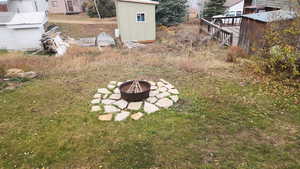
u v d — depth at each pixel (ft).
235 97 16.56
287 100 15.83
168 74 22.45
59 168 9.82
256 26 27.17
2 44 44.45
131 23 45.68
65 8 88.12
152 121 13.42
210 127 12.66
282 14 23.80
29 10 62.80
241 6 68.69
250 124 12.89
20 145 11.35
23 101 16.35
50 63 26.71
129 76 21.89
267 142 11.27
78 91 18.19
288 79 19.21
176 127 12.73
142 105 15.51
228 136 11.82
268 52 21.48
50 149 11.03
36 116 14.20
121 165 9.93
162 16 58.34
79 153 10.74
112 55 30.99
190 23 65.41
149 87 17.34
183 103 15.74
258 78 20.39
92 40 45.37
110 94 17.52
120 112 14.61
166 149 10.91
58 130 12.62
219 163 9.88
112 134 12.21
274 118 13.52
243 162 9.90
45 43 37.78
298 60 19.24
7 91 18.16
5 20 44.14
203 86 18.98
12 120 13.73
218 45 36.09
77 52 33.47
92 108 15.15
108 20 73.41
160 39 47.93
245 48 30.76
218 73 22.38
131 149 10.96
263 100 15.97
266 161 9.95
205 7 69.31
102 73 22.98
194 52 32.01
